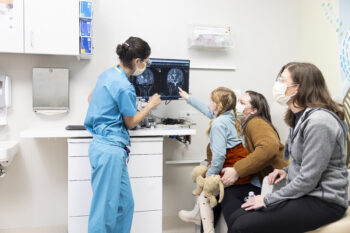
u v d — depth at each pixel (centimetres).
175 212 253
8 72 222
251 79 266
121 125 171
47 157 232
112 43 236
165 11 245
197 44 246
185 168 254
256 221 132
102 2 233
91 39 213
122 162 165
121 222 170
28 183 230
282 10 271
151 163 195
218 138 183
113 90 165
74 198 186
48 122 229
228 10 258
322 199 125
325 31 247
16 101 224
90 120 173
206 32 244
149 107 179
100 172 160
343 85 230
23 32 198
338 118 127
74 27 205
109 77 168
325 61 248
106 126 166
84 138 190
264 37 267
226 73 260
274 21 269
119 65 176
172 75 219
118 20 236
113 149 162
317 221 125
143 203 195
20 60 223
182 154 253
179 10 248
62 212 236
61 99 227
